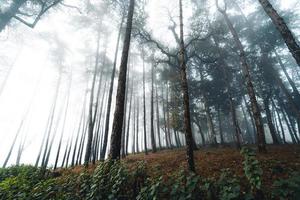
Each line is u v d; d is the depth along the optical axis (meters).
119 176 4.75
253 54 19.69
